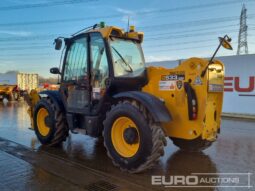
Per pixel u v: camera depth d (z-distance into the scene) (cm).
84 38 523
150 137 406
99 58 495
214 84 448
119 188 375
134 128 432
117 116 440
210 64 438
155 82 482
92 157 516
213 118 473
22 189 369
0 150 559
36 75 2714
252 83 1125
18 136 696
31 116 692
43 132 608
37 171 437
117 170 445
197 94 434
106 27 488
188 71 441
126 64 501
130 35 518
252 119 1064
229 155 536
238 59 1155
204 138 452
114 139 450
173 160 503
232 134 748
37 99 673
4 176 415
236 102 1172
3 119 1003
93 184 388
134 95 431
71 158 509
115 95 464
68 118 554
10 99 1992
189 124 443
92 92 504
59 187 376
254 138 693
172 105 458
